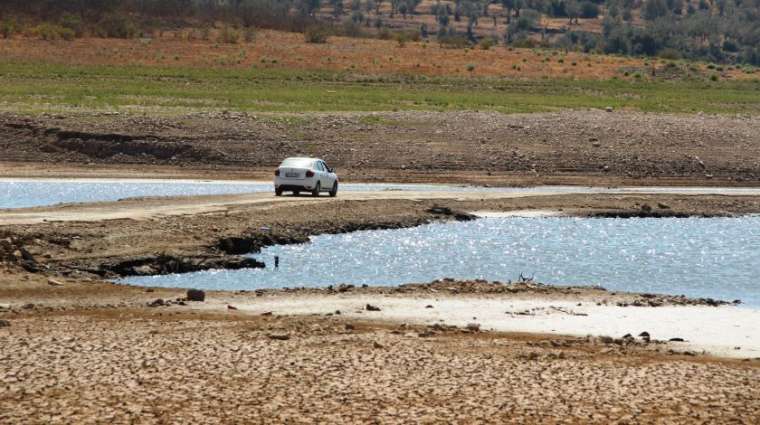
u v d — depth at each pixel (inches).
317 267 2839.6
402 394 1461.6
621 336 1964.8
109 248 2716.5
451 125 6427.2
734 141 6358.3
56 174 5103.3
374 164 5629.9
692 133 6461.6
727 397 1482.5
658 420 1370.6
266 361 1631.4
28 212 3287.4
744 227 3929.6
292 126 6176.2
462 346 1790.1
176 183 4901.6
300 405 1400.1
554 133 6318.9
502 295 2373.3
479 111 7224.4
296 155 5718.5
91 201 4065.0
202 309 2117.4
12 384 1467.8
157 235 2910.9
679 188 5255.9
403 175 5408.5
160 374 1540.4
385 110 7160.4
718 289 2687.0
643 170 5728.3
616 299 2373.3
